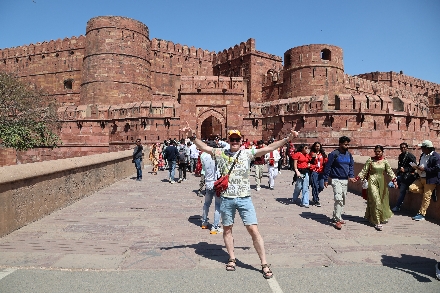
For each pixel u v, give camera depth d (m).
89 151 32.44
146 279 4.29
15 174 6.57
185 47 52.06
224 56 50.38
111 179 14.20
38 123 27.20
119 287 4.05
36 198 7.55
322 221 7.61
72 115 33.06
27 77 52.19
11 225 6.50
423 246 5.73
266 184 14.45
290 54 37.28
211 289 4.00
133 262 4.88
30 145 25.58
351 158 7.29
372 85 45.62
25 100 29.69
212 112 29.16
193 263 4.86
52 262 4.85
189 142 19.30
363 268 4.70
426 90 64.00
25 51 52.78
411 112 25.19
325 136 24.05
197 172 13.41
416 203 8.49
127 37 42.62
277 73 41.44
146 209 8.85
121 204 9.55
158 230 6.73
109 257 5.08
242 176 4.59
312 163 9.66
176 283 4.16
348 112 23.77
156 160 19.17
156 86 48.91
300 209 9.04
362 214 8.42
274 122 27.20
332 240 6.08
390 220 7.73
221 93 29.12
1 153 26.81
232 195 4.55
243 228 6.89
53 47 50.38
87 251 5.37
